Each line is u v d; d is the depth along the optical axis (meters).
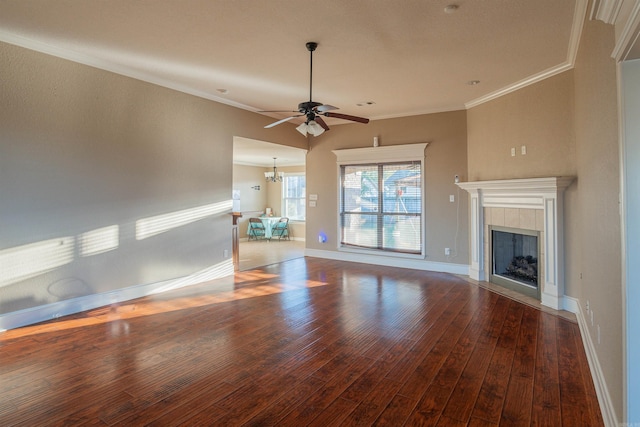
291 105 6.05
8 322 3.57
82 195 4.12
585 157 3.28
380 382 2.58
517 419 2.15
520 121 4.78
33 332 3.49
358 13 3.06
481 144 5.56
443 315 3.98
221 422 2.13
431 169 6.30
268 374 2.70
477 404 2.31
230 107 5.88
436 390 2.47
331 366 2.82
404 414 2.21
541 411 2.23
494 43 3.62
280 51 3.85
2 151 3.51
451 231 6.15
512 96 4.92
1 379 2.61
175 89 5.05
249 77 4.68
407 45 3.68
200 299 4.61
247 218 11.20
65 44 3.72
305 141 7.68
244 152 8.40
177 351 3.08
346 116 3.98
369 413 2.22
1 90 3.49
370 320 3.83
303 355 3.01
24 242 3.68
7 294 3.58
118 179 4.45
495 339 3.32
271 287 5.22
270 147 7.29
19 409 2.25
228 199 5.91
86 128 4.13
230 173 5.92
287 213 11.44
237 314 4.04
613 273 2.13
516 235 5.12
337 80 4.77
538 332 3.48
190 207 5.32
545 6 2.93
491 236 5.38
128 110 4.53
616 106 2.03
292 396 2.40
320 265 6.86
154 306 4.32
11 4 2.94
